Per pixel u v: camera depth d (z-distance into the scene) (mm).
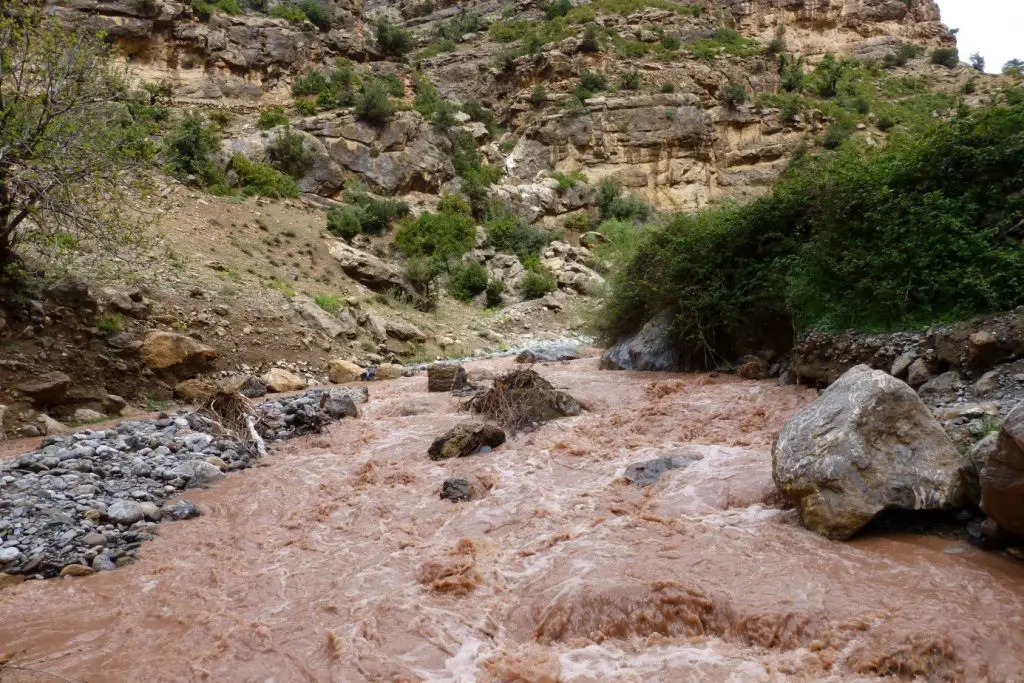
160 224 20312
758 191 46375
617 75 51031
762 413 8711
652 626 4207
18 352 11398
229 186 27609
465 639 4227
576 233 40031
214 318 15805
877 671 3494
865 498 5008
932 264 8242
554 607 4426
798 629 3898
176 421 9898
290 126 31844
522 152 45000
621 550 5113
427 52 60719
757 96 51531
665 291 13641
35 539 5844
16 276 12203
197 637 4414
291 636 4355
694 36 59875
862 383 5605
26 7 12219
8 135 11109
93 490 7016
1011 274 7246
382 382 15602
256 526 6441
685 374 13031
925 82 64250
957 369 7219
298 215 27828
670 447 7828
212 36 35781
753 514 5609
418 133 36125
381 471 7965
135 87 29734
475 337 24531
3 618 4762
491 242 34719
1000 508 4438
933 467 5137
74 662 4137
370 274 25281
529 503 6465
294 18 40344
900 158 9680
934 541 4906
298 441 9688
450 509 6566
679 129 45781
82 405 11680
